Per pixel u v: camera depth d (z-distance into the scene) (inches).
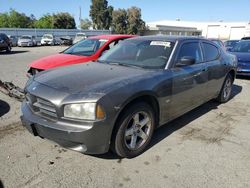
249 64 351.6
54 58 263.0
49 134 118.6
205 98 197.5
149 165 128.9
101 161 131.0
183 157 137.3
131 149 132.2
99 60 178.7
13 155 134.3
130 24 2273.6
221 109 219.5
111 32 2127.2
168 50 161.8
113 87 120.3
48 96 118.9
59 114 115.7
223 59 217.9
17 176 117.1
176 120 190.2
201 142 155.3
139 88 127.6
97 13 2546.8
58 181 114.6
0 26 2940.5
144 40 180.4
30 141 149.8
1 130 164.4
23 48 1120.8
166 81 145.1
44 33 1688.0
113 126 118.3
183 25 2746.1
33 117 125.0
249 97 262.5
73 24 2559.1
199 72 176.6
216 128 177.6
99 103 112.5
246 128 178.9
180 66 160.1
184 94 163.6
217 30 2484.0
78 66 162.7
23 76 359.3
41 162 128.6
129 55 171.0
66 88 121.8
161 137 160.4
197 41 187.9
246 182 117.2
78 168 124.6
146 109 135.3
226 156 139.3
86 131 111.9
